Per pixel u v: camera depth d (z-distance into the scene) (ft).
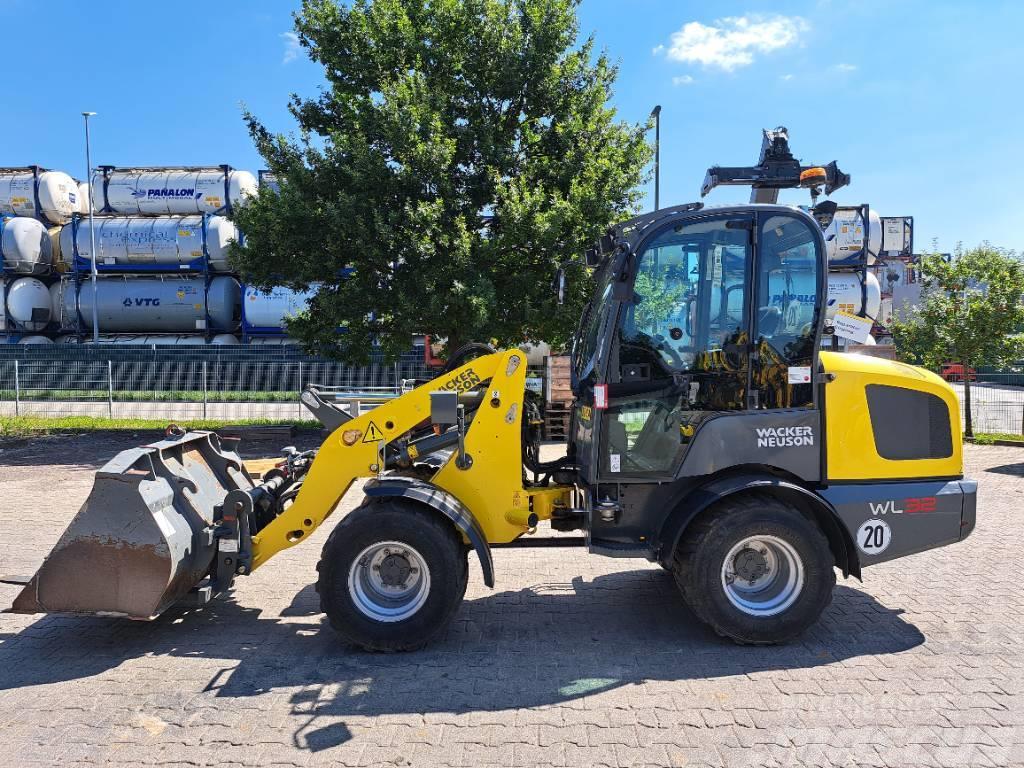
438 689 12.20
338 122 41.65
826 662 13.15
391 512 13.58
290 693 12.12
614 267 14.87
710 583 13.52
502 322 39.37
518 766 9.87
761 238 14.11
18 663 13.48
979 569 18.71
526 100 40.47
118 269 86.07
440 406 14.32
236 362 66.95
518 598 16.92
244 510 14.44
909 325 45.21
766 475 14.03
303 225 38.88
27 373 59.21
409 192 38.01
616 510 14.24
